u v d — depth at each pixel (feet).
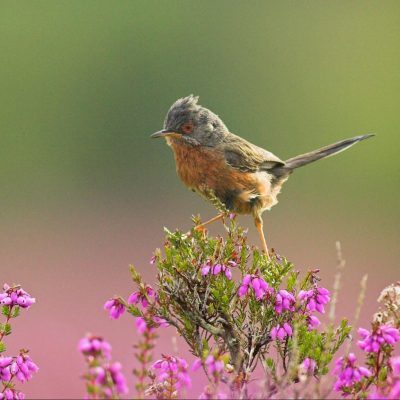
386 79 108.78
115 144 96.78
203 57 105.19
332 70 108.47
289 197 86.07
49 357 32.04
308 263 63.67
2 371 15.34
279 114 105.50
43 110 97.66
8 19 100.63
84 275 57.93
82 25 102.73
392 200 90.27
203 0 107.45
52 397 28.32
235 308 16.58
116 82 101.55
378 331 14.71
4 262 61.77
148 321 15.84
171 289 16.40
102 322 41.78
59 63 101.09
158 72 103.45
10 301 15.84
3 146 92.99
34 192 89.30
